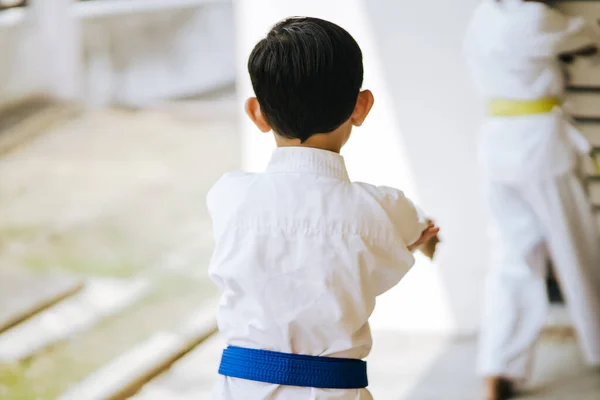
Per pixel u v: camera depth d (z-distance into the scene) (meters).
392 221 1.37
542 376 2.91
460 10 3.05
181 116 7.20
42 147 6.44
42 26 7.29
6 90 7.12
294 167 1.37
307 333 1.33
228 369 1.36
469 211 3.19
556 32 2.48
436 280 3.29
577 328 2.74
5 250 4.39
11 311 3.24
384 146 3.23
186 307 3.60
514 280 2.70
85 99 7.51
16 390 2.83
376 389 2.86
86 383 2.89
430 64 3.12
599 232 2.81
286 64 1.32
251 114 1.43
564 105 2.71
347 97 1.35
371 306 1.37
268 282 1.33
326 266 1.32
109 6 7.41
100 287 3.85
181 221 4.82
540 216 2.66
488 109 2.71
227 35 7.43
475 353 3.13
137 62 7.54
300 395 1.32
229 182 1.41
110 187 5.47
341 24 3.18
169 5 7.41
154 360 3.07
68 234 4.63
